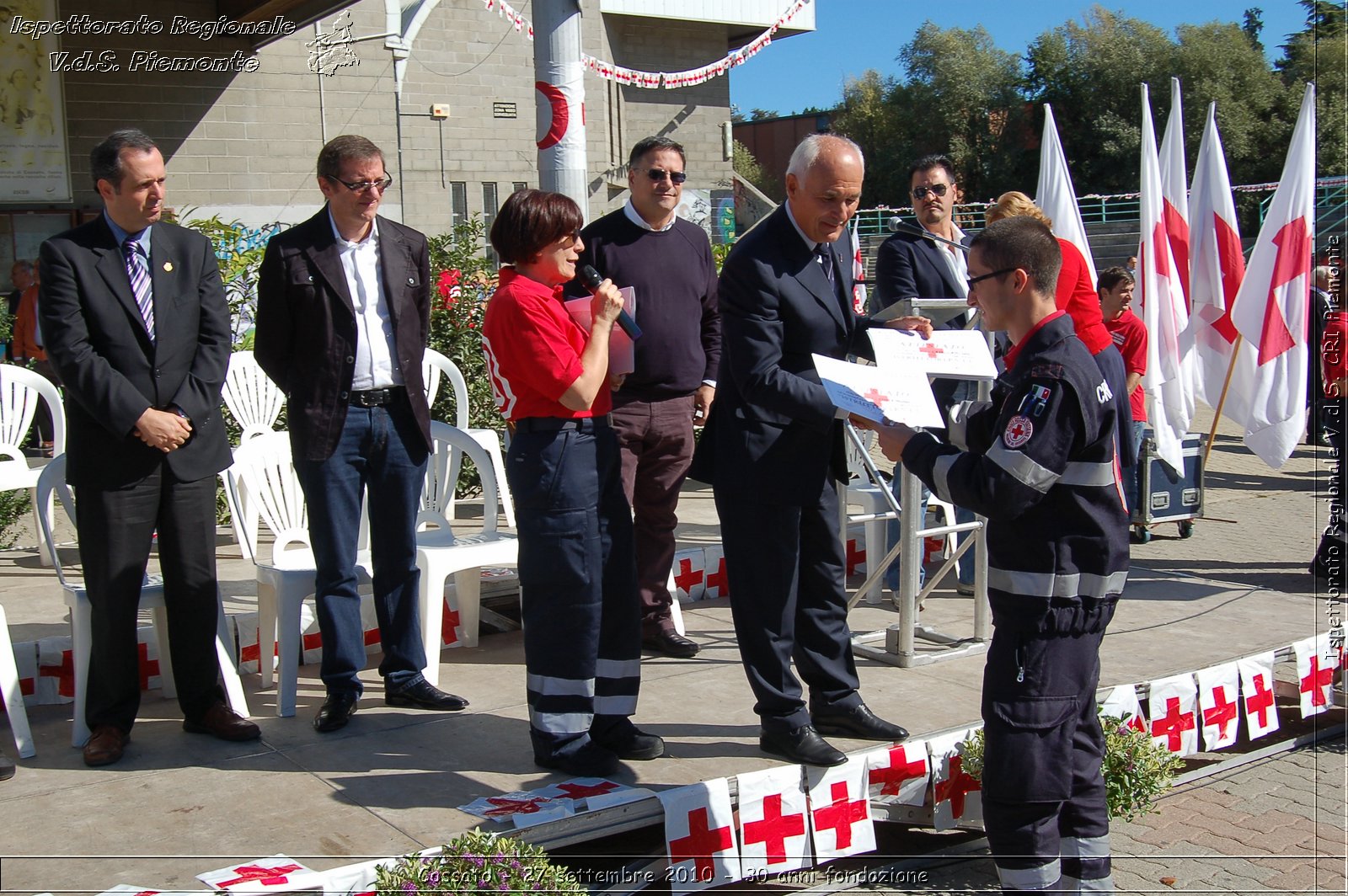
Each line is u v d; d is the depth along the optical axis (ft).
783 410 10.91
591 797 10.59
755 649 11.64
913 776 12.11
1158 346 23.86
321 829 10.18
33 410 18.58
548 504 11.12
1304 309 22.25
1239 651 15.90
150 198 11.78
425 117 51.31
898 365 10.23
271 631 14.32
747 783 11.12
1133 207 99.66
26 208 40.11
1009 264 9.51
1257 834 12.91
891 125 140.15
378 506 13.26
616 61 60.13
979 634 15.85
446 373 22.38
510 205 11.04
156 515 12.23
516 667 15.15
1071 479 9.32
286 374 12.91
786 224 11.43
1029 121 130.11
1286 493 31.32
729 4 61.31
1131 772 12.30
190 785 11.23
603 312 10.98
